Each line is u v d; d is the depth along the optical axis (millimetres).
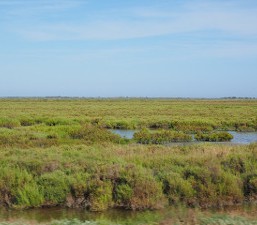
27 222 10531
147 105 96875
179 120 43969
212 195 12289
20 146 21594
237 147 20141
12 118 44344
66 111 65562
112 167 13141
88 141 24375
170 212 11469
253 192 12773
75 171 13477
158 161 15125
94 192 11984
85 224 10039
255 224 10094
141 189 11969
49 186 12312
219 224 10109
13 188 12320
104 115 56375
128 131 38969
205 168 13523
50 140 23766
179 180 12664
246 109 74375
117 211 11641
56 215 11281
